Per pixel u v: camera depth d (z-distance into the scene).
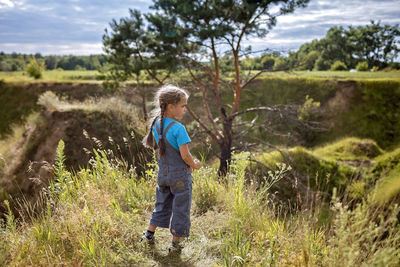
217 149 14.51
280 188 10.63
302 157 14.77
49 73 39.84
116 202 3.66
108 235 3.00
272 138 19.11
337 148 19.84
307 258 2.49
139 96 18.69
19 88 29.69
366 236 2.16
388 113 24.05
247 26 11.02
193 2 11.18
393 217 2.22
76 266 2.50
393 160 16.34
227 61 14.84
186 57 12.78
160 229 3.33
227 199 3.87
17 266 2.53
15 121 26.53
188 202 2.74
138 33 13.64
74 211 3.32
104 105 15.12
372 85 25.44
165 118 2.64
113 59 14.90
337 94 25.59
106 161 4.28
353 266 2.17
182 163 2.66
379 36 64.88
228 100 24.52
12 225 2.97
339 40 65.94
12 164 12.22
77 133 13.50
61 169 3.60
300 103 25.03
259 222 3.32
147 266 2.65
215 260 2.79
